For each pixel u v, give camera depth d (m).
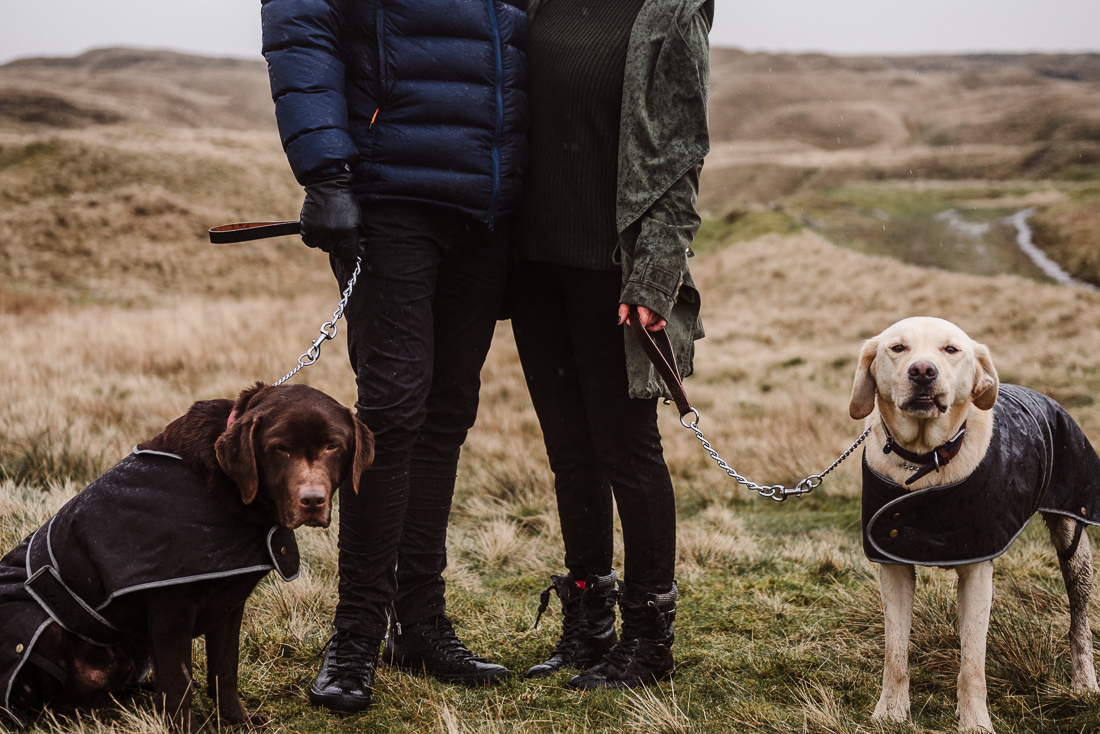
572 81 2.60
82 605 2.09
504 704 2.52
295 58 2.31
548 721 2.42
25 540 2.31
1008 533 2.43
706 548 4.32
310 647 2.88
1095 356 11.77
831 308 18.92
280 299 23.64
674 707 2.47
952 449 2.40
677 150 2.48
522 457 6.01
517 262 2.80
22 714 2.15
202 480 2.12
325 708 2.44
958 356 2.42
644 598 2.73
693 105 2.48
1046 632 2.97
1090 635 2.76
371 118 2.44
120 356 9.71
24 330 11.96
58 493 4.23
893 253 26.69
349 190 2.34
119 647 2.28
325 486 2.05
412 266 2.50
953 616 3.19
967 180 62.72
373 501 2.49
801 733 2.34
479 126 2.53
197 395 7.91
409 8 2.42
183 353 10.08
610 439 2.70
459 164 2.49
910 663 2.96
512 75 2.61
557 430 2.91
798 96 137.12
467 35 2.52
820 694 2.61
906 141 106.19
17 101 67.56
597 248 2.62
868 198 42.38
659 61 2.46
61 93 72.44
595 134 2.60
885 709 2.49
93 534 2.07
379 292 2.49
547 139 2.66
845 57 187.75
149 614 2.10
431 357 2.59
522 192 2.70
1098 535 4.46
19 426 5.64
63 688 2.22
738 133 117.19
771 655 2.97
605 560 2.98
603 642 2.91
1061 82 149.38
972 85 147.50
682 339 2.70
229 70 150.25
